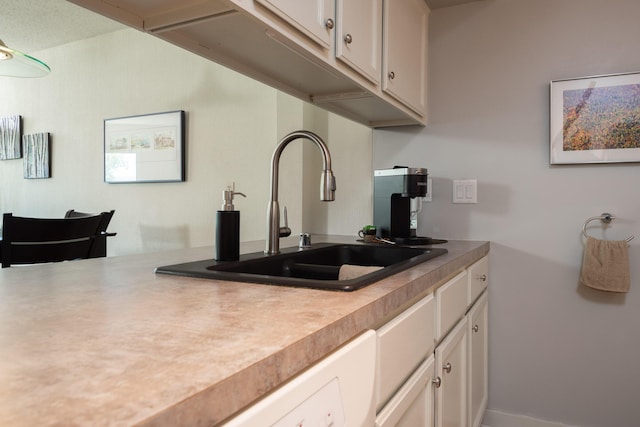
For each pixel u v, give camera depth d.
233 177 2.76
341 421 0.61
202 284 0.90
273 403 0.48
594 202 1.88
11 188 3.91
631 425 1.83
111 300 0.75
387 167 2.29
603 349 1.87
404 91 1.82
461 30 2.13
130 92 3.20
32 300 0.74
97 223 1.88
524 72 2.01
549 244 1.96
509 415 2.02
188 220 2.95
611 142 1.83
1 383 0.39
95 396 0.37
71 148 3.53
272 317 0.64
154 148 3.06
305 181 2.43
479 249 1.77
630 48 1.84
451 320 1.35
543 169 1.97
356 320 0.68
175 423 0.36
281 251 1.46
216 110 2.84
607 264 1.79
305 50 1.15
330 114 2.45
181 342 0.52
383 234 1.98
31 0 2.82
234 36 1.16
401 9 1.78
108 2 0.99
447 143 2.16
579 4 1.92
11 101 3.88
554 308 1.95
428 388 1.12
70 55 3.52
